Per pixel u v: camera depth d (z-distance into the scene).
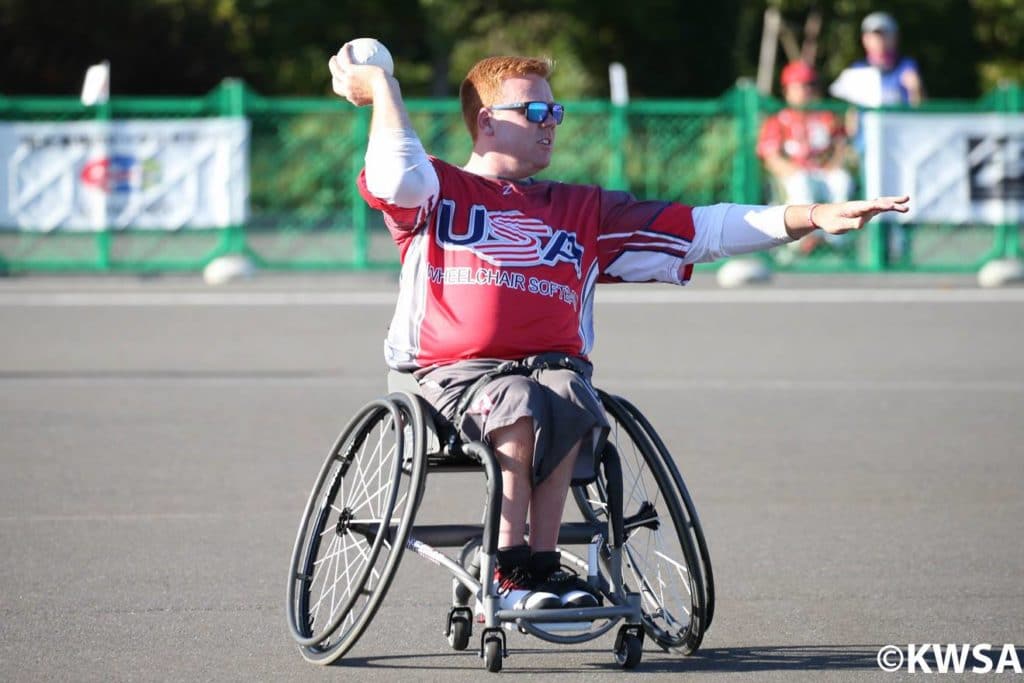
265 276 44.25
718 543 17.66
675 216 13.53
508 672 13.21
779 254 46.12
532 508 12.92
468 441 12.84
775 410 25.64
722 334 33.91
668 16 88.00
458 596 13.72
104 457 21.92
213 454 22.12
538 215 13.34
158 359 30.36
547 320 13.10
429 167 12.80
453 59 90.88
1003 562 16.89
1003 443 23.27
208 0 79.94
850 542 17.70
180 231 43.75
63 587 15.70
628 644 13.21
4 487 20.11
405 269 13.33
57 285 42.31
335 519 18.27
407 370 13.46
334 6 86.19
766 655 13.69
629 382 28.11
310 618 14.02
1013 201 44.03
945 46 88.25
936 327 35.16
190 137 43.12
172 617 14.73
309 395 26.66
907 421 24.84
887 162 43.59
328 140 47.81
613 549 13.12
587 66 90.12
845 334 34.03
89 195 42.75
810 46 83.06
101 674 13.02
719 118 48.00
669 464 13.05
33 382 27.84
